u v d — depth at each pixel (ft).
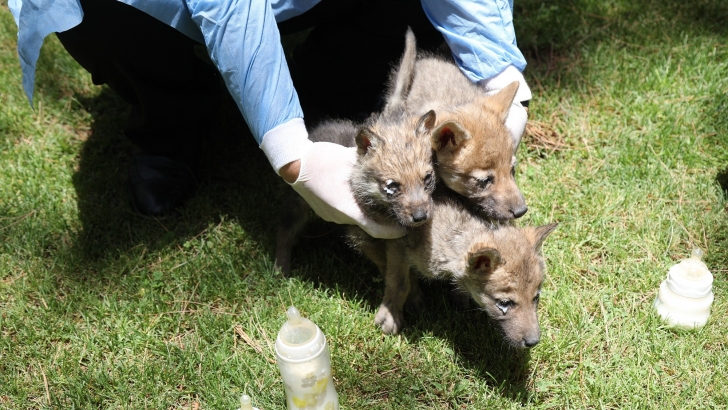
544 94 7.33
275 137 5.81
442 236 5.98
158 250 6.50
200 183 6.88
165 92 6.49
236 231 6.59
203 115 6.75
